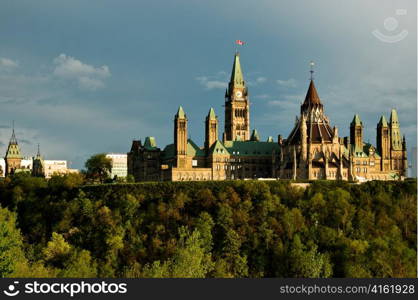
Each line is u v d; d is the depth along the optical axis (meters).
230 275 184.62
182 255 170.12
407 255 193.00
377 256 188.62
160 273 158.38
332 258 191.62
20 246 197.88
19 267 157.62
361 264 188.25
